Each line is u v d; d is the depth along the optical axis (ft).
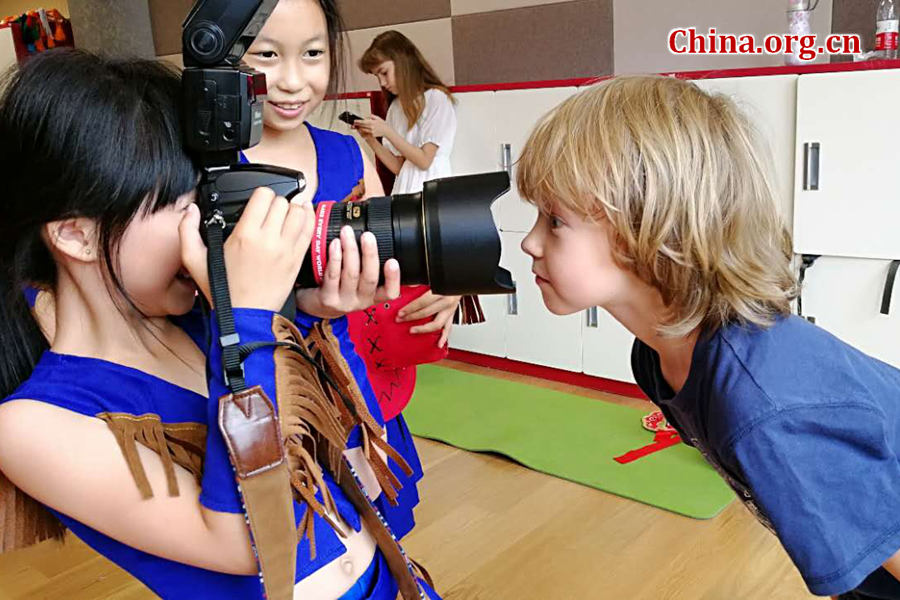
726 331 2.95
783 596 6.09
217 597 2.64
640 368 3.62
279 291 2.47
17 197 2.41
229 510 2.33
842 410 2.79
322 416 2.65
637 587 6.30
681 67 10.82
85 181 2.34
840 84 7.70
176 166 2.45
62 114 2.34
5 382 2.68
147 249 2.47
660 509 7.30
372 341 4.86
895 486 2.86
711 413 2.97
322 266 2.82
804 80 7.88
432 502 7.71
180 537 2.41
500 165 10.51
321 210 2.88
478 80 13.08
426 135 10.73
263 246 2.41
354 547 2.89
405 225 2.84
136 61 2.58
